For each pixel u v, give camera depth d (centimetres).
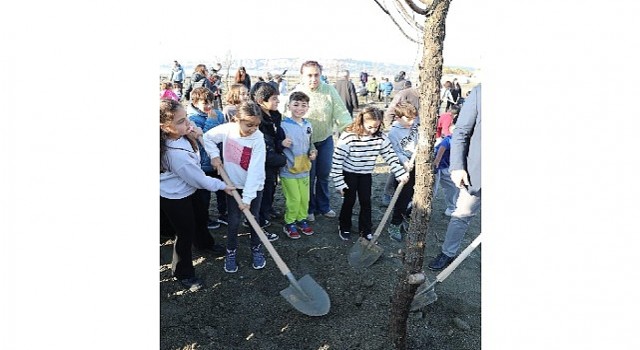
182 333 248
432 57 183
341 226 373
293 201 361
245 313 268
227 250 310
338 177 349
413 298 241
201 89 364
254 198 294
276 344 241
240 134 285
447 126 480
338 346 239
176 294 283
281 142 336
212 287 294
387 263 332
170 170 260
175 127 251
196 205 321
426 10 179
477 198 303
